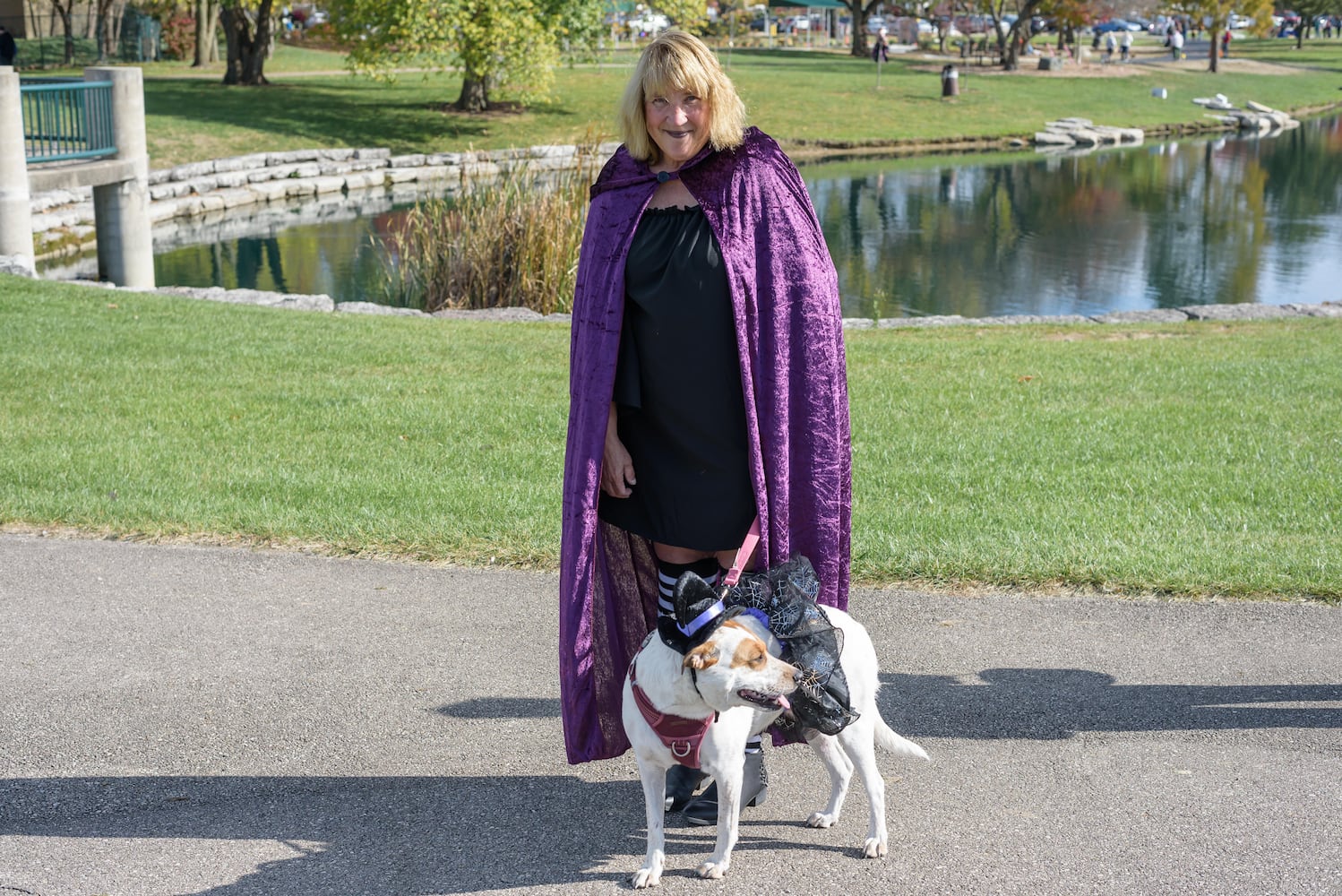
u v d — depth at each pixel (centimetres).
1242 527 655
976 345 1202
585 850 383
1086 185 3081
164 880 366
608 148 3086
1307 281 1888
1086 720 461
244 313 1294
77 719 470
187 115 3403
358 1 3388
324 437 839
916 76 5181
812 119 4100
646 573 411
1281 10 9669
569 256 1502
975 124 4191
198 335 1162
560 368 1063
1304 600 566
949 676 501
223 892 360
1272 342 1202
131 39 5384
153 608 577
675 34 357
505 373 1044
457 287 1510
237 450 808
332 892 360
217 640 543
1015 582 593
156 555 643
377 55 3422
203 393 951
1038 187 3028
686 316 358
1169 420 875
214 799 413
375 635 548
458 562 633
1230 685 486
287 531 666
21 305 1252
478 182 1644
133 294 1370
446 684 501
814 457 373
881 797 372
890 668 509
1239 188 3011
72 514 688
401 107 3809
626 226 365
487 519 678
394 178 3072
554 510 691
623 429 387
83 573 620
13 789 419
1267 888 352
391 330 1236
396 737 457
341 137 3356
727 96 358
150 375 1004
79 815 403
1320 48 8238
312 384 989
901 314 1650
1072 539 632
